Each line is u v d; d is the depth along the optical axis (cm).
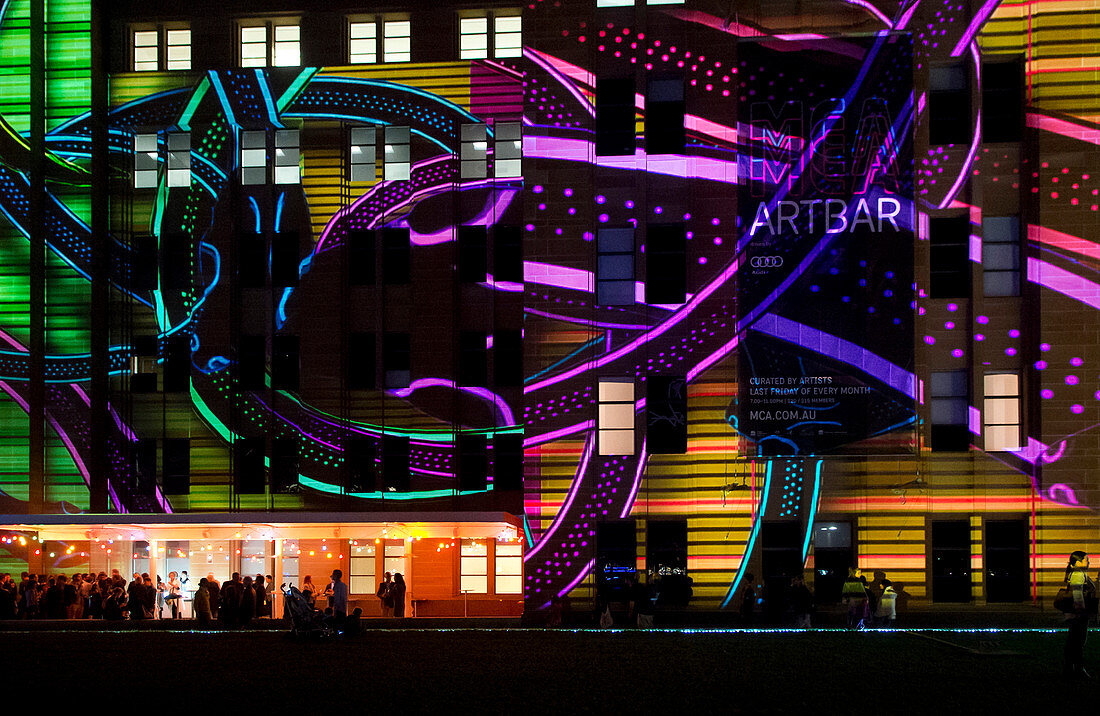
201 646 2295
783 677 1747
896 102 3183
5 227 3656
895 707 1432
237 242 3706
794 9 3247
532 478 3241
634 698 1516
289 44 3775
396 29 3750
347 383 3641
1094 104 3186
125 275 3712
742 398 3159
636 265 3294
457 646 2311
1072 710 1402
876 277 3142
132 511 3641
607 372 3262
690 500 3194
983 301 3219
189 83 3719
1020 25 3234
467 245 3672
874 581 3003
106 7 3778
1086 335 3142
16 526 3069
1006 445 3194
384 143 3719
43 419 3647
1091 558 3081
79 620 2922
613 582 3200
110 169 3750
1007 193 3244
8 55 3681
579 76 3356
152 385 3706
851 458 3173
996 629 2764
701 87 3309
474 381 3625
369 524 3152
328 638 2431
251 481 3628
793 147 3198
